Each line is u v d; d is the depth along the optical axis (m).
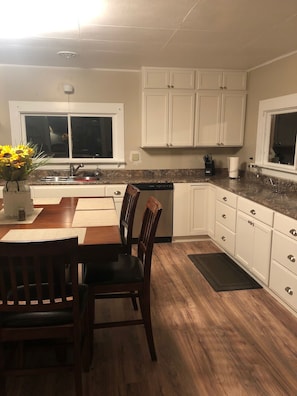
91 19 2.43
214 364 1.98
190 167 4.70
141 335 2.28
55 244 1.38
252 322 2.44
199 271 3.35
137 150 4.54
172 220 4.20
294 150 3.45
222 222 3.79
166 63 3.91
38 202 2.71
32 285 1.77
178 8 2.23
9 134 4.21
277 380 1.86
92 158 4.51
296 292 2.41
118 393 1.75
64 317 1.57
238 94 4.33
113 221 2.14
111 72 4.28
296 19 2.46
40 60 3.77
